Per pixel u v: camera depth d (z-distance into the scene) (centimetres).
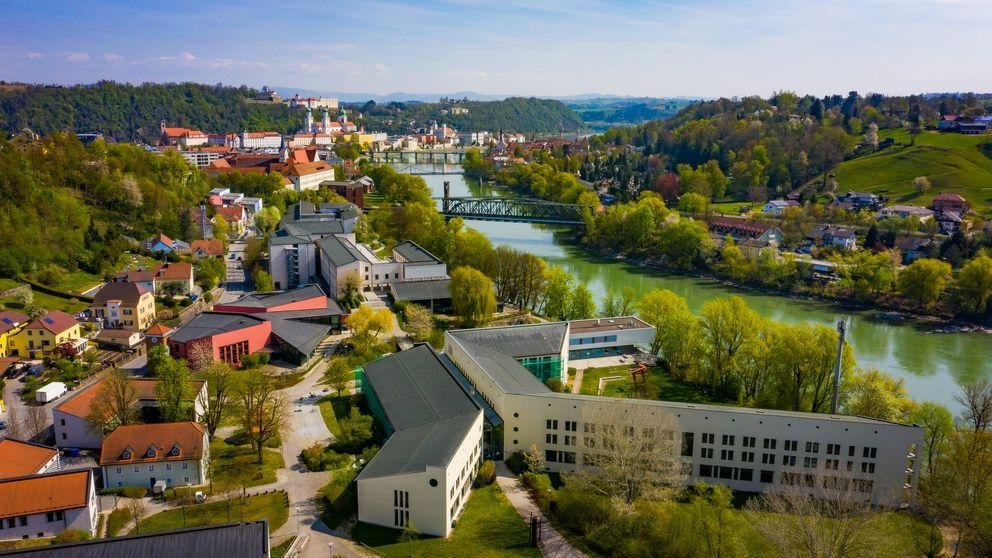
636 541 9112
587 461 11044
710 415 10994
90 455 11225
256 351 16112
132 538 7288
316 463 11019
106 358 15338
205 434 11006
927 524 9838
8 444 10094
